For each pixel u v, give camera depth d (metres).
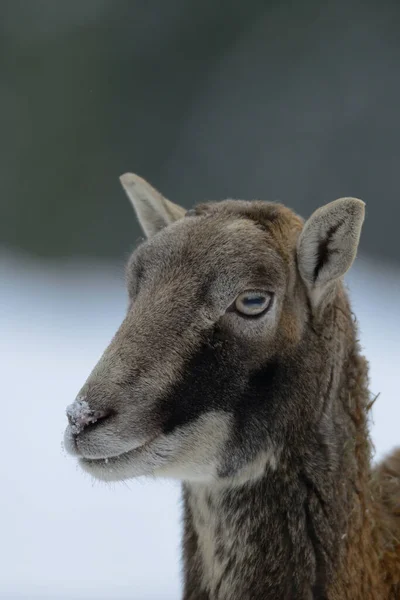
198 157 95.69
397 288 63.06
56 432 43.41
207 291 20.73
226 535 21.14
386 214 89.94
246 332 20.66
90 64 99.75
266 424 20.81
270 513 20.91
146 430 19.97
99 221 93.25
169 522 36.28
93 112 98.31
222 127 95.75
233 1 98.50
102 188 95.25
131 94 99.06
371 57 94.19
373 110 92.62
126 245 91.06
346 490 21.09
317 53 95.50
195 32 99.06
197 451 20.52
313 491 20.94
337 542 20.81
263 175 93.31
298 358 21.06
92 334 58.44
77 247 91.69
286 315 20.98
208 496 21.36
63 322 60.59
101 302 66.25
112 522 36.00
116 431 19.72
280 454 20.91
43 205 94.12
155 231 25.12
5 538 34.31
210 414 20.48
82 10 100.75
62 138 97.00
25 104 98.25
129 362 20.14
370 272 67.62
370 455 22.16
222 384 20.55
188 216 22.62
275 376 20.84
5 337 56.47
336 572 20.73
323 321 21.45
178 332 20.48
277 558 20.84
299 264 21.41
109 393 19.81
